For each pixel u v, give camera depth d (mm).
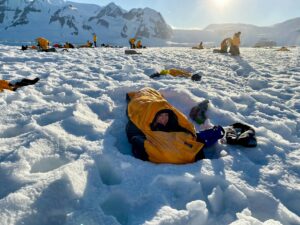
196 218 2277
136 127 3783
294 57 15258
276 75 8992
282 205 2580
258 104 5520
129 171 2898
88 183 2676
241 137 3572
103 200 2516
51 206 2348
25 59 11094
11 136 3689
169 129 3832
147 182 2754
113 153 3215
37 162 3010
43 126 3898
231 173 2990
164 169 2922
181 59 13203
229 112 4895
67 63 10289
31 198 2340
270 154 3504
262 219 2484
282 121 4688
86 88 6082
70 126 3896
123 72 8352
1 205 2213
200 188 2707
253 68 10336
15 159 2906
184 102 5270
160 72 8227
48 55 12852
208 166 3039
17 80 6816
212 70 9828
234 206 2576
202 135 3631
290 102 5852
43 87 5945
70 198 2438
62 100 5258
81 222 2221
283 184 2871
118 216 2514
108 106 4848
